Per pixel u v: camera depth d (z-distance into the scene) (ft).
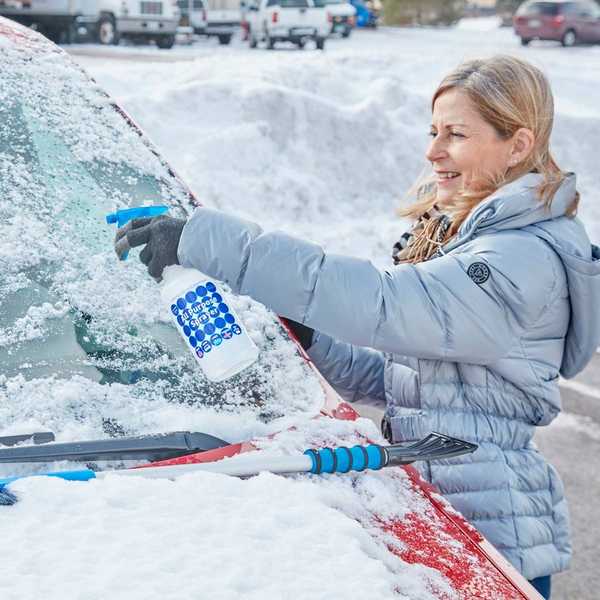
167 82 31.94
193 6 87.92
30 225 6.82
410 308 6.26
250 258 6.08
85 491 5.04
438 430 7.09
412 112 33.88
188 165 26.71
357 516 5.53
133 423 5.90
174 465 5.49
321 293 6.16
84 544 4.65
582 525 13.96
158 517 4.93
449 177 7.37
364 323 6.23
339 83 34.63
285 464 5.64
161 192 7.47
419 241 7.55
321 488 5.50
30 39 8.35
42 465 5.43
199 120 28.96
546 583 7.35
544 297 6.64
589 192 33.22
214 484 5.28
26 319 6.31
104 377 6.14
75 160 7.38
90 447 5.52
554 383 7.22
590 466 15.87
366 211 29.66
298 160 29.45
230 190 26.89
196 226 6.02
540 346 7.05
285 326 6.98
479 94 6.90
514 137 7.00
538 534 7.04
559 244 6.73
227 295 6.95
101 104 7.98
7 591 4.25
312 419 6.26
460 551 5.50
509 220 6.72
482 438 7.08
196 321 5.93
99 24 69.82
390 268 6.61
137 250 6.98
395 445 6.07
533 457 7.27
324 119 30.50
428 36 125.70
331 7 105.70
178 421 5.96
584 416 17.85
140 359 6.33
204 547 4.76
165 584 4.43
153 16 71.97
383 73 37.45
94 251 6.84
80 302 6.51
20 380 5.94
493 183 7.13
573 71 52.65
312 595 4.56
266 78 32.76
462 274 6.42
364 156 30.73
